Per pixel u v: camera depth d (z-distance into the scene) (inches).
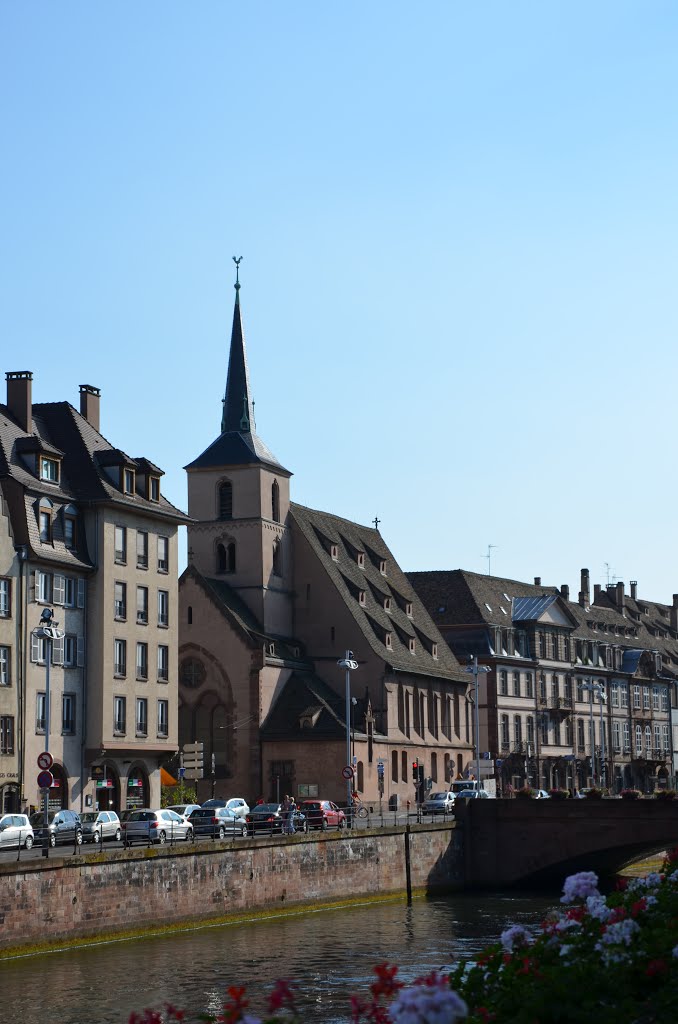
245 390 4749.0
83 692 3284.9
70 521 3307.1
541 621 6023.6
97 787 3307.1
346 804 4092.0
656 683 7155.5
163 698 3555.6
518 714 5787.4
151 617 3523.6
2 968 2028.8
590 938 895.7
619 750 6683.1
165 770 4168.3
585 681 6368.1
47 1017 1712.6
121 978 1982.0
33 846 2564.0
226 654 4340.6
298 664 4584.2
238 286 4847.4
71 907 2202.3
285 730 4320.9
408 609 5310.0
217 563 4611.2
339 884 3002.0
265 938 2433.6
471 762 5354.3
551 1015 745.6
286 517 4773.6
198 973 2038.6
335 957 2212.1
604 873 3900.1
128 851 2341.3
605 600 7357.3
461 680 5374.0
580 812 3609.7
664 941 860.0
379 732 4589.1
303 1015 1712.6
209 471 4643.2
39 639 3132.4
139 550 3501.5
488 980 821.2
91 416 3634.4
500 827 3668.8
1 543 3029.0
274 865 2770.7
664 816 3535.9
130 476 3474.4
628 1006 768.3
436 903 3230.8
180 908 2470.5
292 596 4749.0
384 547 5600.4
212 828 2947.8
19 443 3225.9
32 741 3075.8
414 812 4707.2
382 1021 705.0
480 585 5994.1
